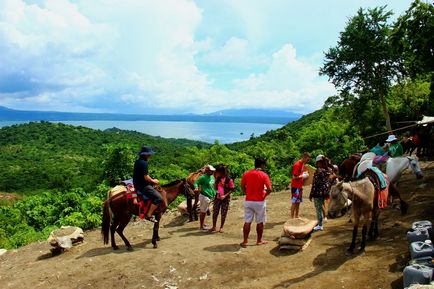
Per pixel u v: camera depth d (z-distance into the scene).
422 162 18.94
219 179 10.24
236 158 24.97
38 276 8.10
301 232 8.12
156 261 8.20
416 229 7.07
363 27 27.34
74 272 8.00
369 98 29.22
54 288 7.44
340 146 27.02
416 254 6.29
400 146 12.48
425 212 9.55
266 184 8.55
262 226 8.69
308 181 10.66
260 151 28.95
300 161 10.02
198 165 24.66
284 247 8.20
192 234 10.27
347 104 30.88
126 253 8.85
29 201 20.83
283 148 30.33
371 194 7.63
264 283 6.85
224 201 10.29
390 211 10.23
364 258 7.31
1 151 116.62
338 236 8.76
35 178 75.31
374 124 32.44
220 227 10.29
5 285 7.96
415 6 12.13
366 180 7.80
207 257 8.17
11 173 79.81
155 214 9.25
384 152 12.73
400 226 8.91
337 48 29.16
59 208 17.06
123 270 7.86
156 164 43.22
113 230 9.20
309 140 28.67
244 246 8.70
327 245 8.25
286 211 12.38
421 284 5.40
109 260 8.45
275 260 7.78
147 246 9.38
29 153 114.19
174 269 7.75
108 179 18.08
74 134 137.62
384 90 28.42
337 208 7.45
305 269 7.20
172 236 10.23
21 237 13.96
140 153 9.06
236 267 7.63
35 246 10.96
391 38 12.96
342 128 30.03
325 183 9.30
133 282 7.40
